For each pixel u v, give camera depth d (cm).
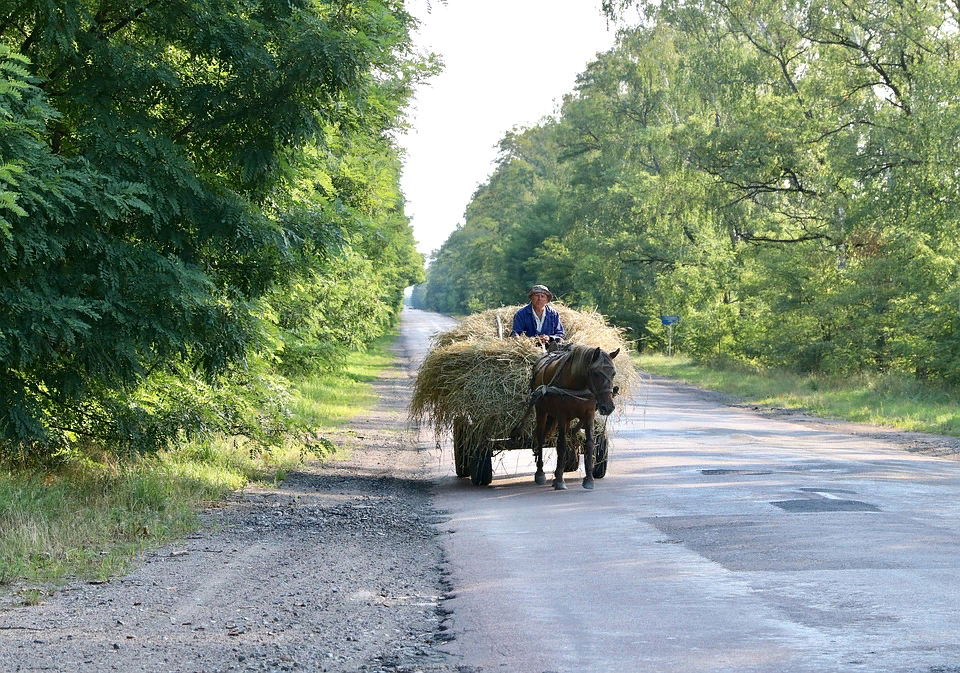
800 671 570
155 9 1333
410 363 6219
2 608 764
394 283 7462
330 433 2381
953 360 3375
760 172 4594
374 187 2739
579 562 922
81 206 1136
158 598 801
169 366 1418
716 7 4875
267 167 1370
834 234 4584
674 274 6138
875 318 4012
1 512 1084
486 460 1521
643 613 722
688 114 6444
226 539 1091
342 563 955
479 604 770
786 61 4772
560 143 7781
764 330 5081
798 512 1173
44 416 1338
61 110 1336
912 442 2200
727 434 2325
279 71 1327
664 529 1081
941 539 980
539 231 9144
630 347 1647
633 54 6638
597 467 1573
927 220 3750
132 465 1508
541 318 1573
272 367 2338
